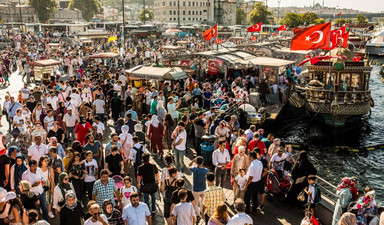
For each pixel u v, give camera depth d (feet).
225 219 21.30
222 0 559.79
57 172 30.32
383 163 57.57
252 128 39.65
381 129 77.15
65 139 48.52
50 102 52.85
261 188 31.01
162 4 542.16
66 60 110.73
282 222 29.81
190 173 39.50
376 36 276.41
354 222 22.25
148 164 28.43
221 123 38.99
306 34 60.54
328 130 71.97
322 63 72.64
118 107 57.31
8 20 440.86
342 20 431.84
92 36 210.18
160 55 136.26
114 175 30.78
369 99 69.67
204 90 66.18
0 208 22.52
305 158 31.63
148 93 58.49
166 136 44.50
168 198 26.71
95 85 66.74
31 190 26.94
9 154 30.32
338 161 58.44
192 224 22.99
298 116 77.46
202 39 238.68
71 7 542.98
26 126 46.09
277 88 72.69
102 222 21.06
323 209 30.25
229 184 36.76
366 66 69.67
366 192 29.04
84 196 33.32
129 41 212.23
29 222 20.70
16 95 83.20
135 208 22.33
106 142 49.70
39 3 453.99
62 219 23.21
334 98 67.72
